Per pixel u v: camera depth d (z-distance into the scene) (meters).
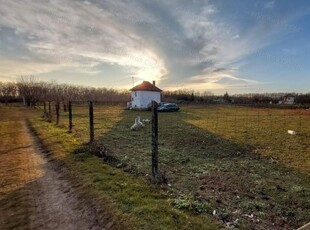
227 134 18.89
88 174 8.38
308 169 10.55
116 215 5.58
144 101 47.16
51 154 11.65
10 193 7.27
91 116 13.06
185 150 13.63
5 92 89.38
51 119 27.72
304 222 6.29
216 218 5.81
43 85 82.56
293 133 19.03
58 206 6.38
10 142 15.23
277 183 8.89
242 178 9.31
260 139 16.98
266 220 6.25
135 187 7.15
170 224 5.18
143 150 13.05
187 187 8.04
